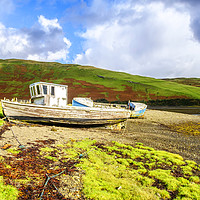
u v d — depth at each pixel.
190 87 104.69
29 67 121.50
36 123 18.84
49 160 8.30
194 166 10.30
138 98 76.69
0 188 5.11
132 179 7.86
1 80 89.06
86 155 10.06
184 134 21.27
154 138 17.66
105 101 71.06
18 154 8.16
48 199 5.17
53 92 20.20
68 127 20.25
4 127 14.14
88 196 5.77
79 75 116.62
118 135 18.03
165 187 7.61
